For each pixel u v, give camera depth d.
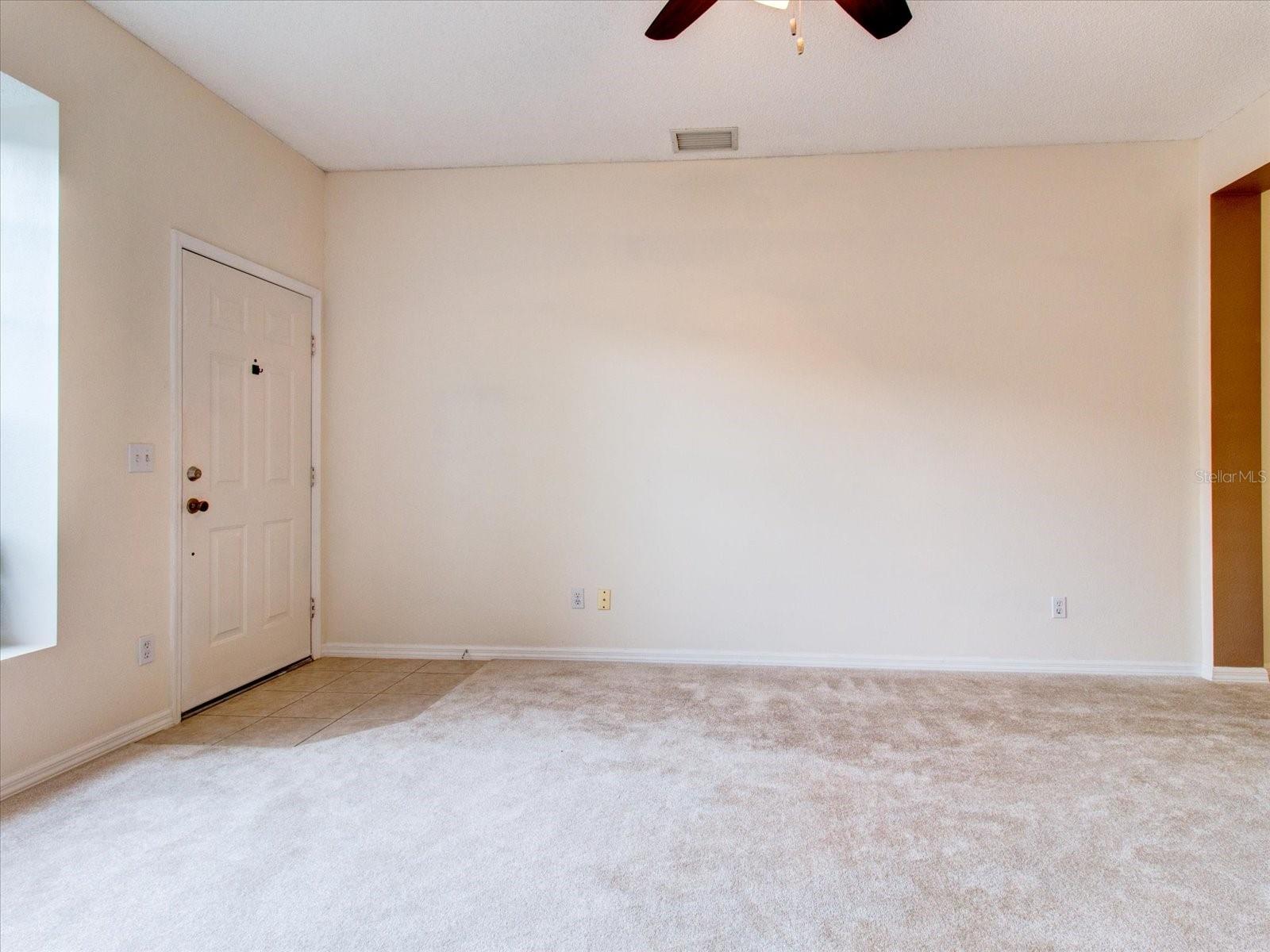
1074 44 2.51
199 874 1.64
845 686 3.10
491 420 3.62
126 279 2.44
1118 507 3.31
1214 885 1.59
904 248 3.40
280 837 1.81
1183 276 3.28
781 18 2.38
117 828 1.85
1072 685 3.12
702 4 1.93
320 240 3.66
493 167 3.61
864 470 3.42
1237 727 2.58
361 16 2.38
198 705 2.79
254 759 2.31
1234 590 3.18
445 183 3.64
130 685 2.46
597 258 3.56
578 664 3.49
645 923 1.47
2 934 1.43
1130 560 3.30
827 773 2.19
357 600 3.68
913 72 2.71
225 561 2.95
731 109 3.01
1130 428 3.30
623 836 1.81
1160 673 3.28
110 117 2.38
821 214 3.45
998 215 3.36
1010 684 3.14
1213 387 3.20
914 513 3.40
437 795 2.04
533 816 1.92
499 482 3.62
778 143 3.32
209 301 2.85
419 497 3.65
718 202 3.50
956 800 2.01
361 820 1.90
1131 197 3.29
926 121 3.10
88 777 2.17
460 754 2.35
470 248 3.62
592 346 3.57
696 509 3.51
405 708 2.83
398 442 3.66
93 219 2.31
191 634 2.75
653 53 2.60
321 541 3.67
